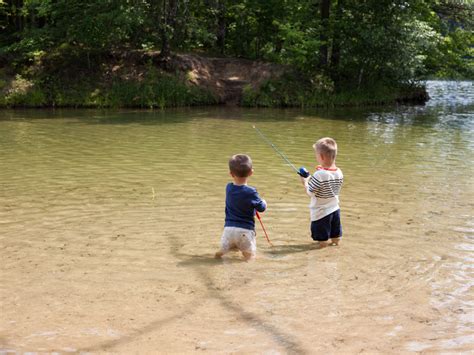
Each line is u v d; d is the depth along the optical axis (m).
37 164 8.87
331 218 4.87
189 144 11.00
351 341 3.23
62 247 4.91
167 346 3.17
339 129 13.73
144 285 4.05
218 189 7.10
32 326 3.43
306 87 20.95
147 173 8.15
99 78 20.09
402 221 5.72
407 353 3.10
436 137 12.28
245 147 10.66
